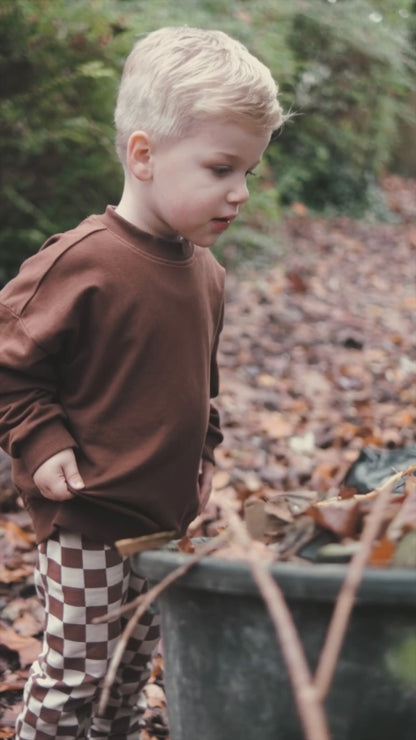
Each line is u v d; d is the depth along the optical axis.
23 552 3.28
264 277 7.54
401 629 1.22
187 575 1.31
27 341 1.81
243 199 1.79
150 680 2.58
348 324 6.41
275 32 8.61
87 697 1.86
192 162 1.76
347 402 4.88
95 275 1.81
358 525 1.38
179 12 6.95
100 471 1.82
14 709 2.43
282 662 1.29
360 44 10.27
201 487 2.13
